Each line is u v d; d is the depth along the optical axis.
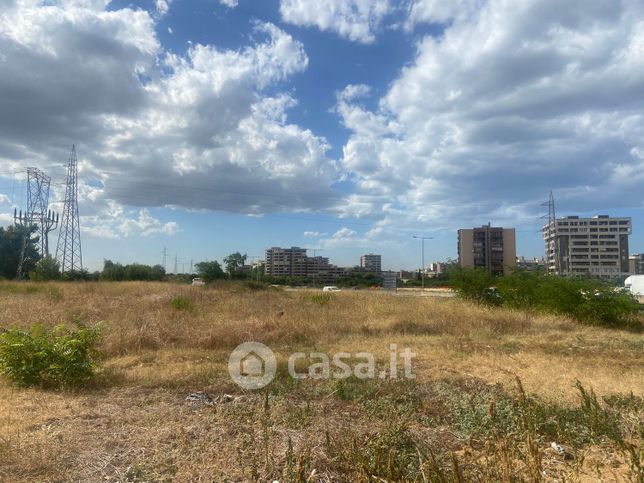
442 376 7.38
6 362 6.48
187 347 9.73
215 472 3.37
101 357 8.44
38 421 4.67
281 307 16.75
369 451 3.43
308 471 3.29
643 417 4.67
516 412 4.45
